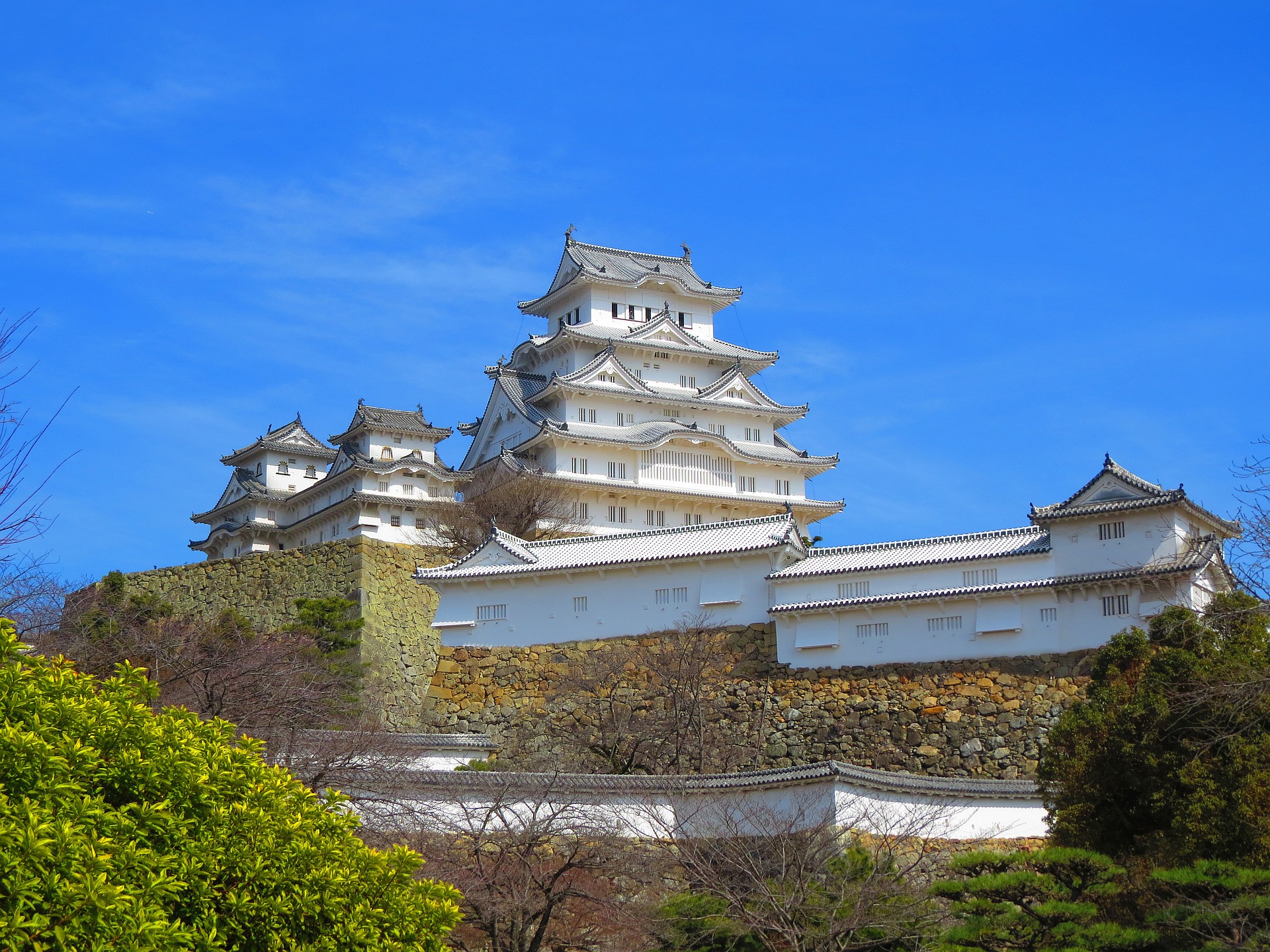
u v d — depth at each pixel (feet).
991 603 168.25
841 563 181.16
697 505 280.72
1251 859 105.09
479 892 104.73
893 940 106.32
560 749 177.58
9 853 51.98
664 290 315.78
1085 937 100.48
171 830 60.03
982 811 136.46
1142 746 116.26
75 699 61.46
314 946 62.39
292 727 126.21
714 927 106.52
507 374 299.99
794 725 173.06
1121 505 164.76
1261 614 119.65
